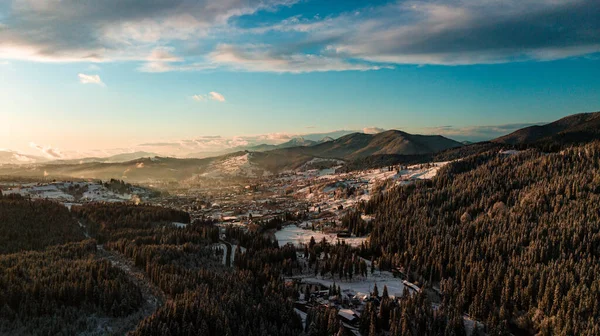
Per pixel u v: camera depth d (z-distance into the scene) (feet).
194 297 442.91
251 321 422.00
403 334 421.59
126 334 383.65
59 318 392.06
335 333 422.41
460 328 448.65
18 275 461.78
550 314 472.85
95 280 470.39
